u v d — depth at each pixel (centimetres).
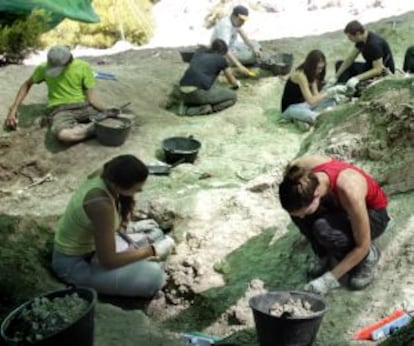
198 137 689
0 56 979
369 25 1033
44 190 612
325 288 381
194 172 600
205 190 553
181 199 529
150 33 1216
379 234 395
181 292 433
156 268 427
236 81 812
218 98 747
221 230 479
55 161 646
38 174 643
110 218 385
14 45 961
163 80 827
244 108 762
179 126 713
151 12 1289
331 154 511
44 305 316
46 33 1117
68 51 662
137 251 409
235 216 496
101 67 872
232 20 877
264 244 461
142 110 745
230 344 372
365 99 545
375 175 474
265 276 426
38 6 966
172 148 638
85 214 396
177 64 905
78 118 671
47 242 480
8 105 720
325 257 407
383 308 378
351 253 376
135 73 844
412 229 425
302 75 698
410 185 462
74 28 1159
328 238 376
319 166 377
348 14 1214
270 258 443
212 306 413
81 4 1020
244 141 683
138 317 388
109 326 371
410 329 315
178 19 1289
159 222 519
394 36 965
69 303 319
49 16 978
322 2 1259
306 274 418
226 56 861
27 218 504
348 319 374
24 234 479
